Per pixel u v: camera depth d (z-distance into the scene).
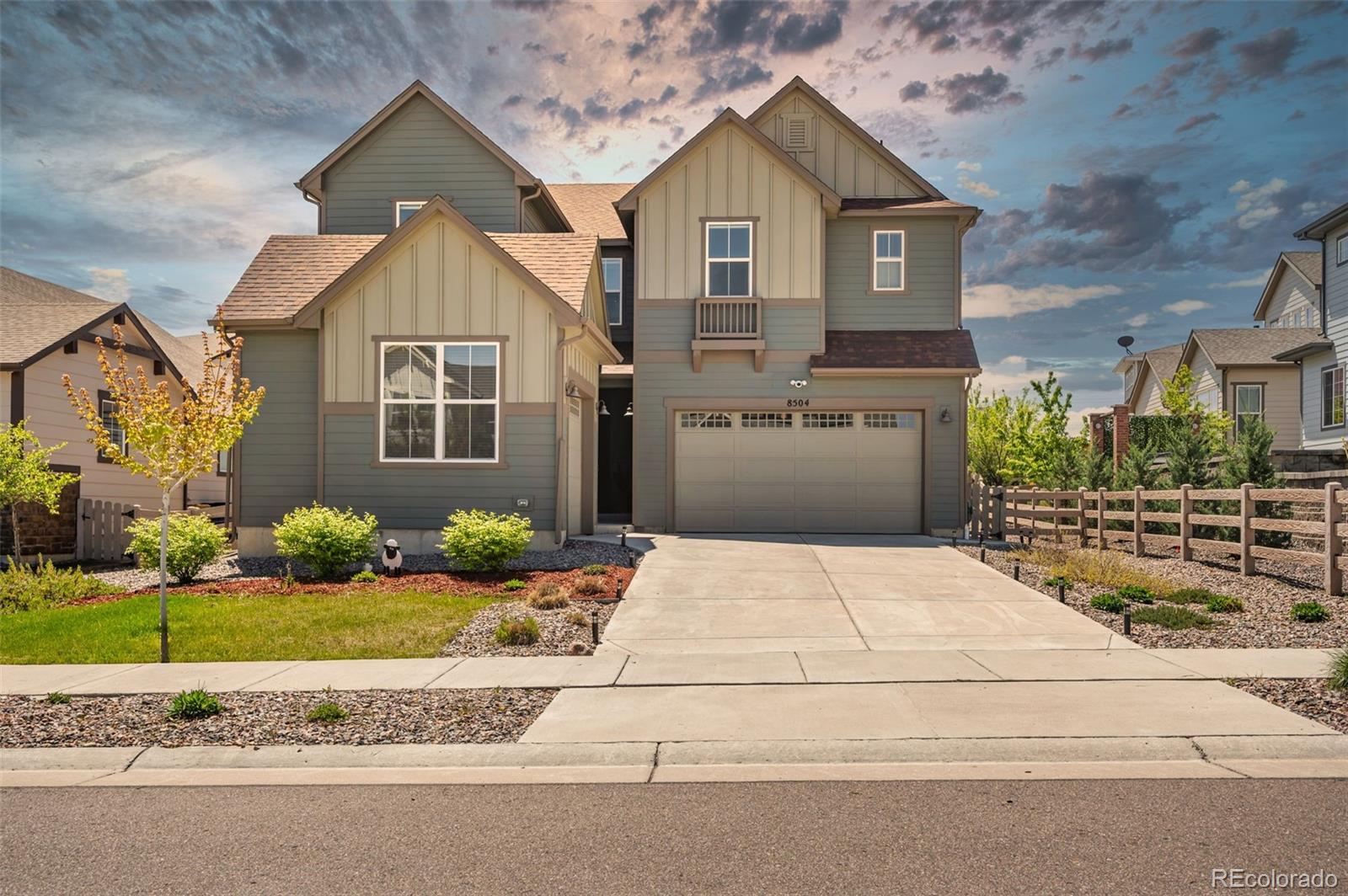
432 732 6.71
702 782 5.75
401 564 14.03
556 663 8.78
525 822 5.09
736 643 9.72
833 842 4.73
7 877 4.43
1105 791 5.47
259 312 16.61
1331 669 7.76
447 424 16.12
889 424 19.92
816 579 13.31
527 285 15.88
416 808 5.34
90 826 5.12
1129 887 4.16
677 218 20.11
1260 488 14.21
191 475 9.55
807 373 19.86
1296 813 5.07
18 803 5.52
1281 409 32.88
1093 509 18.34
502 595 11.90
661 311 20.12
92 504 18.78
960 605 11.48
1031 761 6.13
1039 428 25.41
